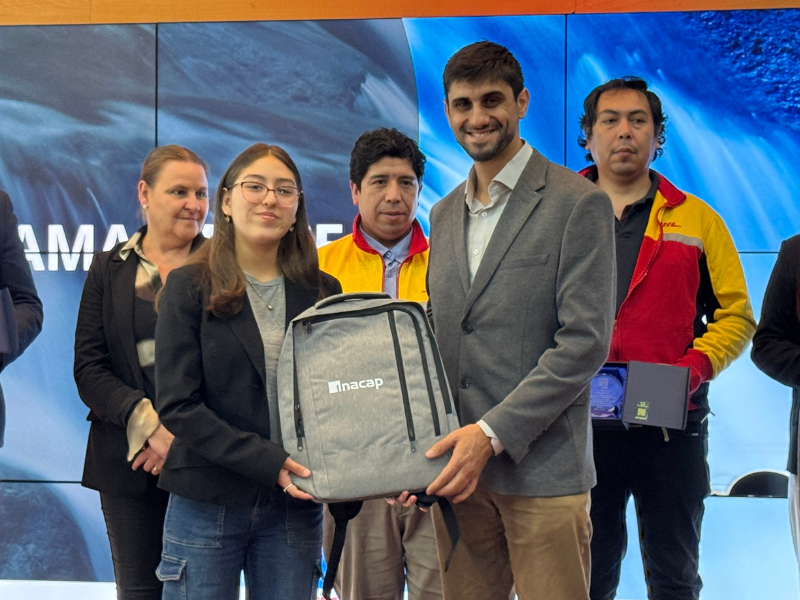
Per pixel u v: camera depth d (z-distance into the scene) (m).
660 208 2.73
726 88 3.28
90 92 3.45
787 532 3.27
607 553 2.61
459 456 1.68
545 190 1.85
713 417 3.29
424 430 1.70
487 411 1.83
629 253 2.70
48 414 3.46
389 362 1.73
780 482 3.26
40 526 3.46
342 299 1.80
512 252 1.83
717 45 3.29
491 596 1.97
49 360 3.47
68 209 3.47
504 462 1.83
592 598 2.62
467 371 1.87
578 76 3.32
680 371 2.43
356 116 3.40
